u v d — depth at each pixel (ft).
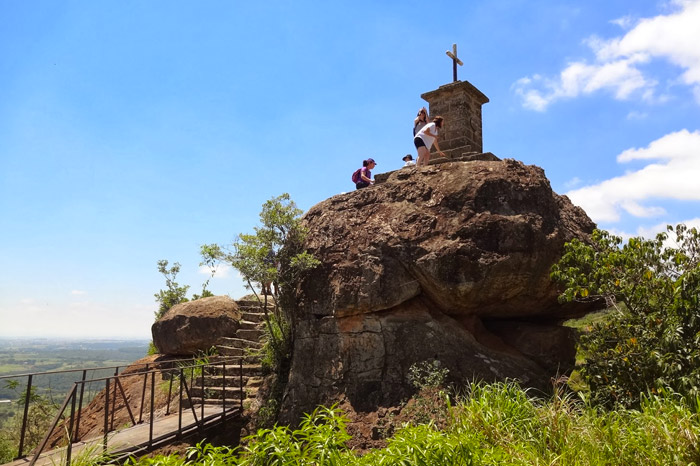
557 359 28.22
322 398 27.73
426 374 25.86
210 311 38.83
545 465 13.60
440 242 27.12
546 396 24.98
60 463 17.66
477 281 26.13
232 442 28.50
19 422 31.12
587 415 16.28
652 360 19.65
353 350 27.89
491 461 13.20
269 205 31.76
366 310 27.84
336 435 14.28
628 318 22.34
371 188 32.27
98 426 32.68
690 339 19.30
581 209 32.94
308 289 30.40
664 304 21.15
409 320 27.73
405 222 28.86
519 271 26.32
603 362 21.91
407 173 31.76
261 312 40.11
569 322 38.68
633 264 22.22
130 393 35.63
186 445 26.12
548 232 27.50
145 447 22.16
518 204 27.68
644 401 17.93
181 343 38.22
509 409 16.62
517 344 29.04
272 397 30.04
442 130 36.52
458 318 28.89
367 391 26.63
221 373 33.76
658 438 13.92
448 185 29.09
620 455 13.85
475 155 32.76
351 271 28.68
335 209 32.60
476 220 27.07
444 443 13.25
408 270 27.81
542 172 30.53
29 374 19.93
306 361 29.27
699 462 13.02
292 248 31.99
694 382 17.57
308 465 13.56
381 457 13.25
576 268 24.35
